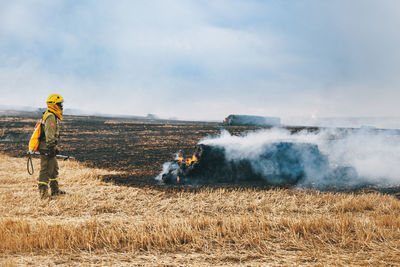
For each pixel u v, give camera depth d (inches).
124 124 1822.1
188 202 343.9
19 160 675.4
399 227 245.3
